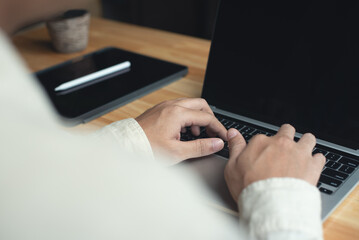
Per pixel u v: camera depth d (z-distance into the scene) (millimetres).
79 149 341
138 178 363
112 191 341
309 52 895
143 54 1333
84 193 330
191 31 2934
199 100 906
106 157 353
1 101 305
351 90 838
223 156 822
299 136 891
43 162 319
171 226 369
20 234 317
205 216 403
